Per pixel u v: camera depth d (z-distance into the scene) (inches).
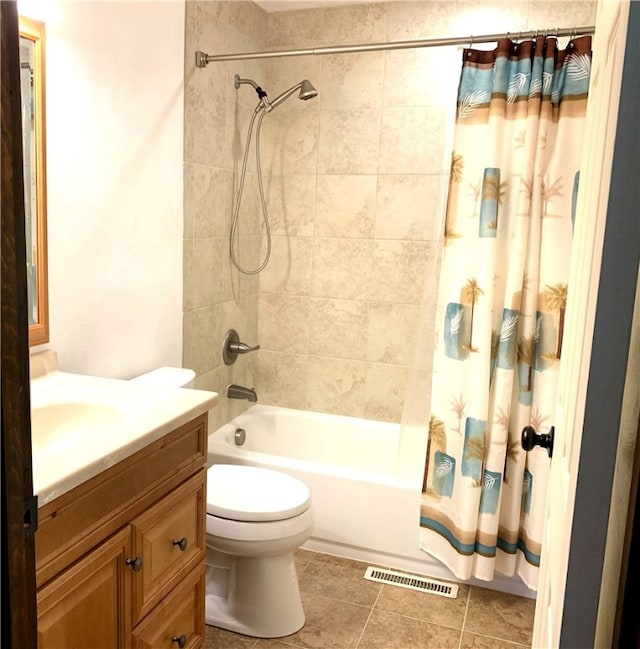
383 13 111.9
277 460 103.0
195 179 100.6
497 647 81.2
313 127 118.6
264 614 81.8
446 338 89.7
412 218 114.9
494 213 83.9
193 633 68.4
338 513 100.3
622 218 23.6
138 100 84.7
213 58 98.3
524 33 82.4
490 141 83.4
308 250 122.5
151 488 57.6
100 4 75.9
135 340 88.8
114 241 82.6
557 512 36.6
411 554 97.7
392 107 113.3
